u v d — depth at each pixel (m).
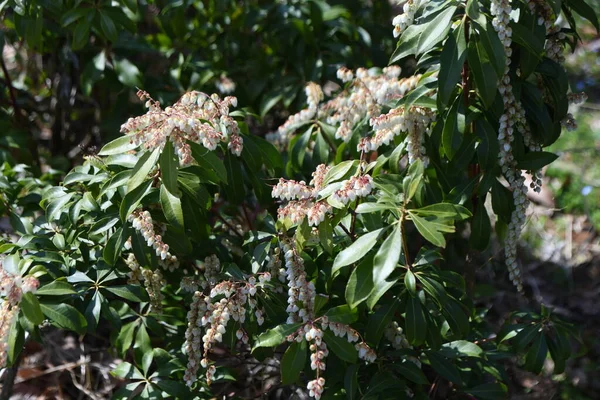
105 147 2.51
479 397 2.93
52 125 4.42
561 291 4.32
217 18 4.42
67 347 3.73
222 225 3.24
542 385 3.64
